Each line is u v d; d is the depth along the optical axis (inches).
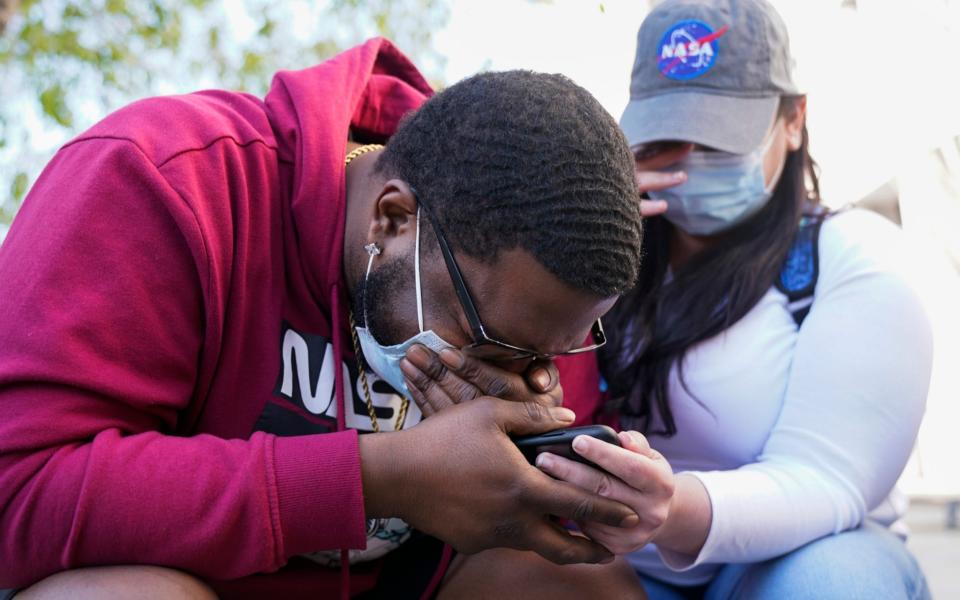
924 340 66.4
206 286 52.7
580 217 46.7
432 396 52.4
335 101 62.3
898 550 64.3
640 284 75.7
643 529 53.4
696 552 62.3
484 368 51.8
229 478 47.8
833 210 75.1
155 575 47.5
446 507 49.5
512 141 48.0
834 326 66.9
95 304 49.1
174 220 52.0
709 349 70.7
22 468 46.6
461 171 49.2
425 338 51.9
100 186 51.4
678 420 71.6
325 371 58.2
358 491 48.1
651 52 74.8
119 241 50.8
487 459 48.9
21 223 53.8
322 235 57.6
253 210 57.2
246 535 47.6
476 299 49.3
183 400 53.8
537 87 50.7
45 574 48.6
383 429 59.7
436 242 50.6
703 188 72.6
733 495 61.2
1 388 47.3
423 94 74.1
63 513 46.3
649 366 71.8
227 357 55.7
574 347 53.4
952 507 175.2
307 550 49.3
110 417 49.8
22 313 48.1
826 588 59.3
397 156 54.6
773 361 69.4
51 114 148.4
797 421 66.4
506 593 61.7
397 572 63.2
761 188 72.5
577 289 47.5
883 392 64.7
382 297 53.5
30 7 148.5
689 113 71.4
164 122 55.5
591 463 51.5
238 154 56.9
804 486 62.9
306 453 48.5
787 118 75.3
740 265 71.2
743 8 73.3
